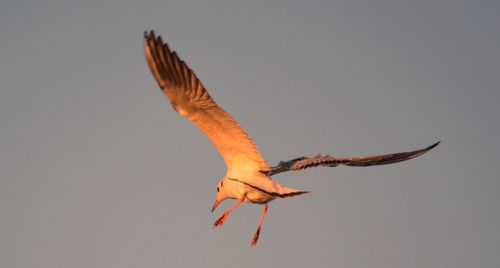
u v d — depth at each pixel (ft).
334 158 50.93
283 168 50.78
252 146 50.37
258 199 51.78
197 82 45.16
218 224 51.26
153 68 44.06
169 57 44.16
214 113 47.70
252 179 50.21
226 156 51.37
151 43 43.52
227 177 51.78
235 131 49.44
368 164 52.24
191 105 46.73
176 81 44.96
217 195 54.49
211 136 49.75
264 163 50.80
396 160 53.11
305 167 50.14
